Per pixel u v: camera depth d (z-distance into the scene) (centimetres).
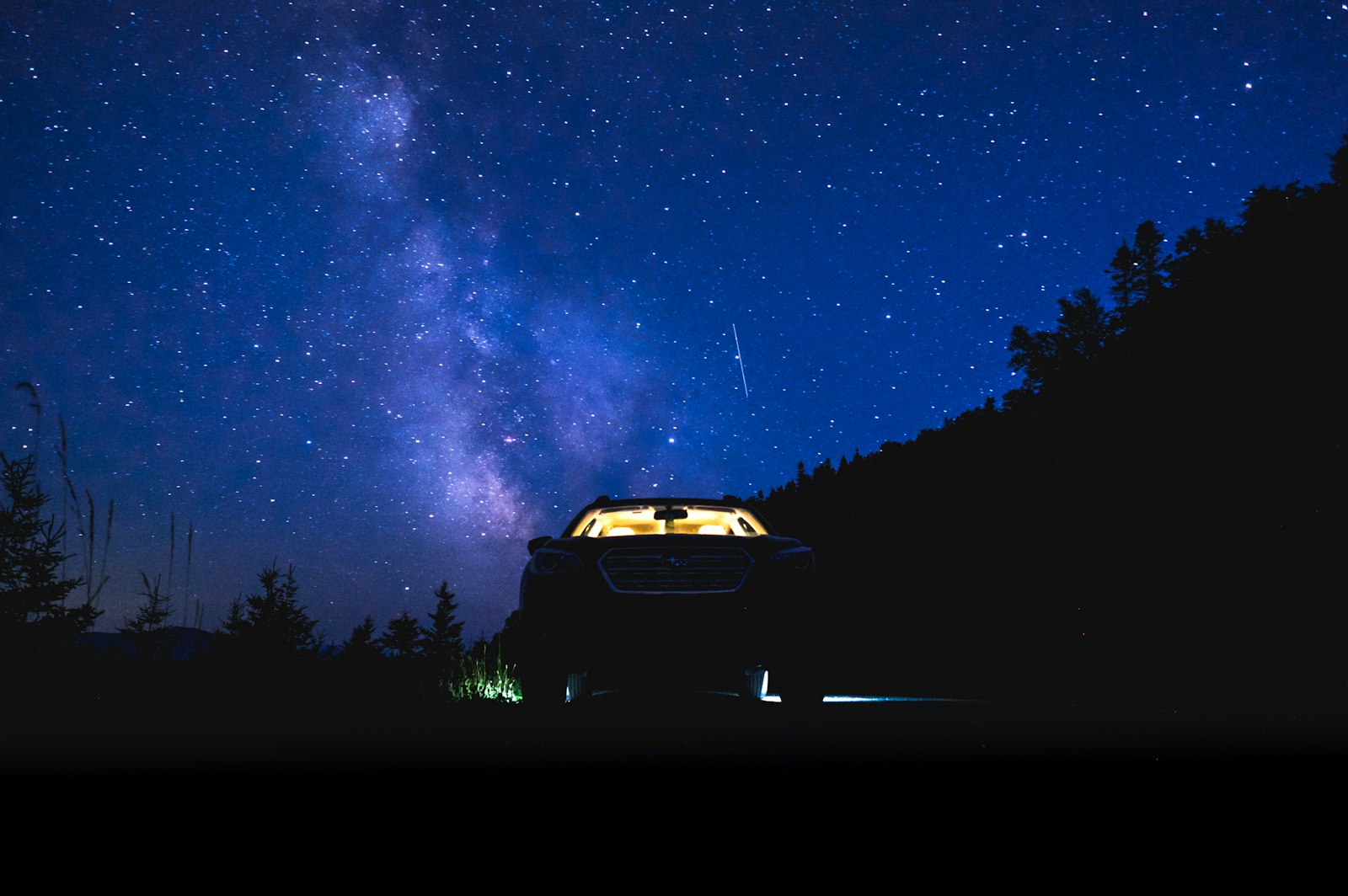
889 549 4309
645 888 206
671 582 594
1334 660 1428
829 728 433
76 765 318
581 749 362
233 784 290
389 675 697
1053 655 2073
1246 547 1739
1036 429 2984
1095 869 217
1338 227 2025
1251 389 1884
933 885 207
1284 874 212
